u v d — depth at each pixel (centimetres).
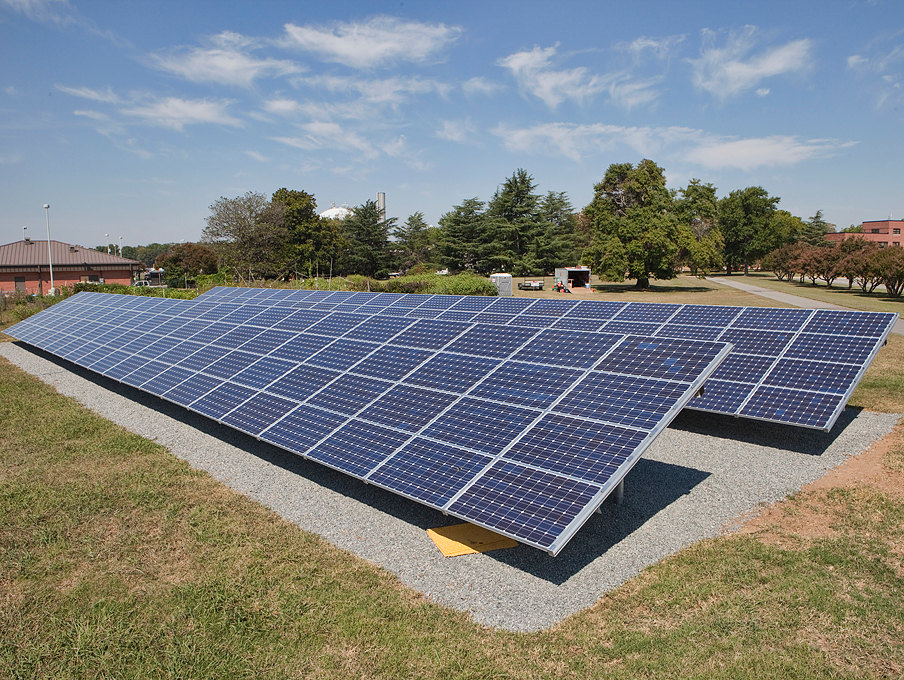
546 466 974
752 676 710
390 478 1066
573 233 11862
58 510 1227
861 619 813
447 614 868
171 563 1020
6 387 2353
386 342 1738
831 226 16225
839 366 1558
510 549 1059
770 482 1308
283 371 1712
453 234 9688
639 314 2033
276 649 793
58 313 3631
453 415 1212
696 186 7988
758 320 1852
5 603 914
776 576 933
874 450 1474
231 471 1449
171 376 1934
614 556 1023
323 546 1073
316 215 9775
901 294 5647
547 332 1489
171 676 745
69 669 764
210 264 10819
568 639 806
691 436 1622
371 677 738
